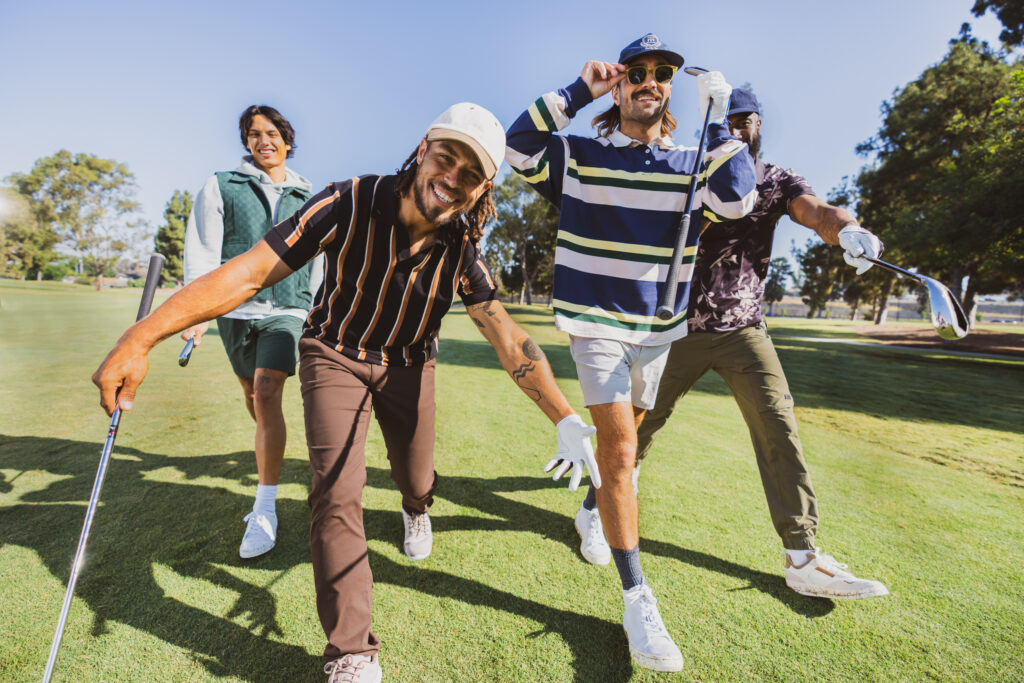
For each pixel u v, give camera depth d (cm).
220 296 125
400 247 144
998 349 1431
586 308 171
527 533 217
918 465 322
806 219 185
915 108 2203
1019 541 218
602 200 173
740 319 196
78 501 232
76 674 133
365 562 138
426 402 175
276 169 243
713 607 170
